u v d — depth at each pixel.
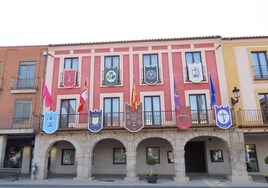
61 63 16.88
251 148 15.83
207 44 16.34
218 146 16.16
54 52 17.14
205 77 15.73
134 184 12.24
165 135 14.30
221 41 16.31
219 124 13.84
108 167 16.27
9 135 15.91
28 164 17.08
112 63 16.69
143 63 16.44
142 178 14.38
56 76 16.64
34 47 17.44
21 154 17.31
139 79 16.05
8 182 13.07
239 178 13.25
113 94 15.89
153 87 15.80
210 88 15.13
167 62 16.20
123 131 14.52
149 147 16.28
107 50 16.83
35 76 16.70
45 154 14.77
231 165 13.66
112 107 15.77
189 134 14.19
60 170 16.62
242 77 15.57
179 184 12.13
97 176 15.37
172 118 15.02
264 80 15.42
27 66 17.17
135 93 14.70
